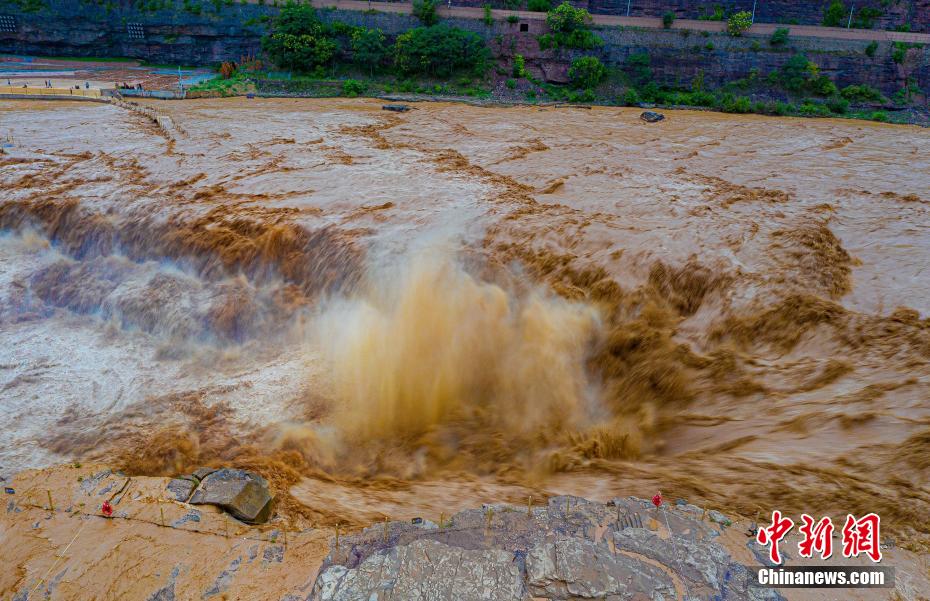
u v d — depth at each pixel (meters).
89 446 12.80
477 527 8.93
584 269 17.55
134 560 8.84
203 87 51.66
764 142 37.38
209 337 17.36
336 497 10.83
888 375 12.59
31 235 22.17
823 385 12.74
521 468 12.36
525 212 21.78
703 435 12.41
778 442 11.36
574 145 34.62
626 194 24.52
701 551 8.33
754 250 18.38
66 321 18.14
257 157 29.33
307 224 20.34
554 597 7.64
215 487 10.31
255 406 14.55
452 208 22.16
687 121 46.53
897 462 10.07
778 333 14.72
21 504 10.20
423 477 12.19
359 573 8.21
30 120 36.41
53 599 8.30
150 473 11.98
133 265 20.25
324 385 15.40
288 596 8.03
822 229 20.00
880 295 15.91
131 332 17.66
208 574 8.53
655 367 14.65
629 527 8.83
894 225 21.12
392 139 35.22
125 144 31.44
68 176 25.47
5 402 14.25
